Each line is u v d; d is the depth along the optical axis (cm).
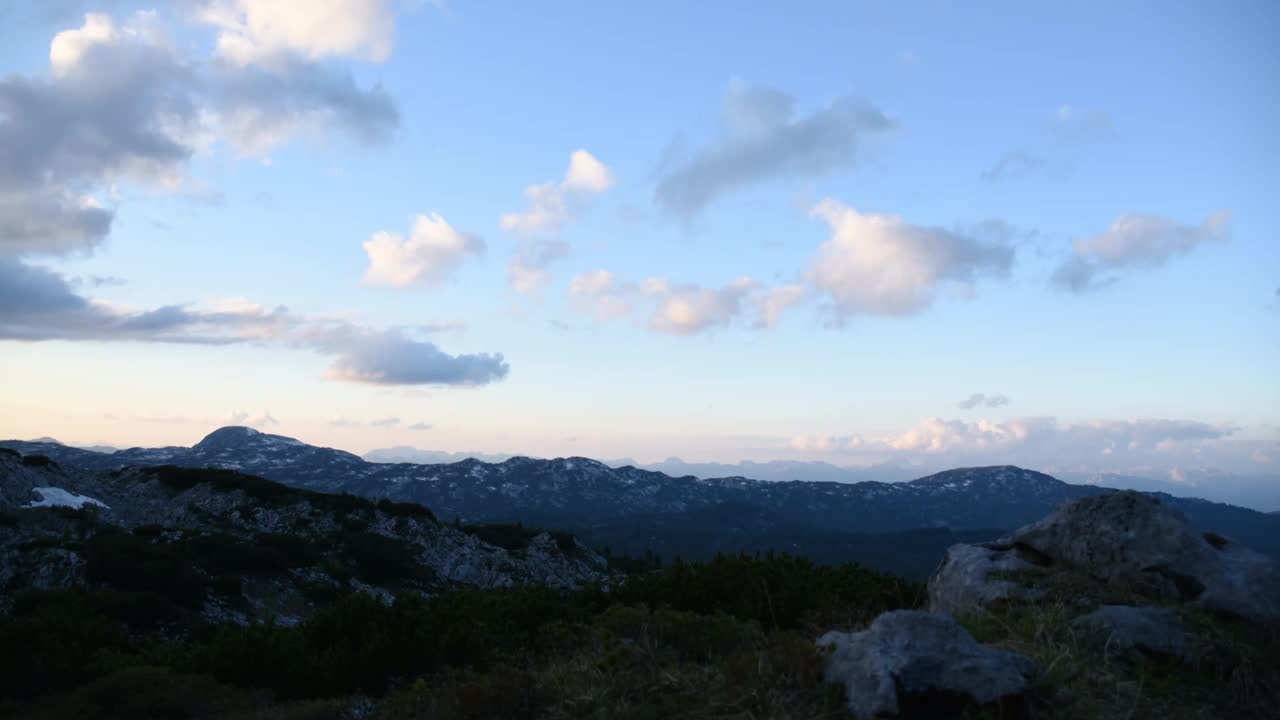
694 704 697
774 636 863
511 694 793
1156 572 870
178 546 3994
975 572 970
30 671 1414
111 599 2853
